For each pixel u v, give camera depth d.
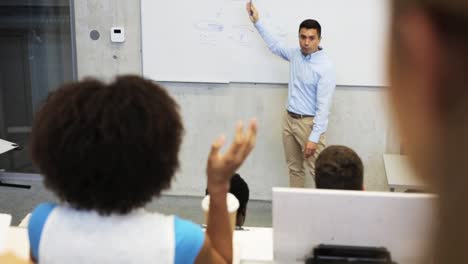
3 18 4.62
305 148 3.97
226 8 4.17
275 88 4.30
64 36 4.58
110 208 1.05
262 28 4.08
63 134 1.01
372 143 4.28
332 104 4.25
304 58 3.90
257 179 4.51
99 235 1.04
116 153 1.00
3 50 4.71
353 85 4.17
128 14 4.31
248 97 4.35
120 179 1.02
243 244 1.95
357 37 4.07
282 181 4.49
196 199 4.57
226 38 4.23
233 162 1.13
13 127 4.88
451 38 0.15
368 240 1.19
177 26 4.26
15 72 4.75
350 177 1.79
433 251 0.15
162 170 1.07
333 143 4.32
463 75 0.15
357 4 4.01
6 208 4.32
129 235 1.04
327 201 1.19
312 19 3.94
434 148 0.15
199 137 4.48
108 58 4.42
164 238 1.05
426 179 0.15
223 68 4.30
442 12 0.15
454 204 0.15
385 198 1.15
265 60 4.25
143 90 1.07
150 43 4.32
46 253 1.06
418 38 0.16
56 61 4.66
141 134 1.01
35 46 4.66
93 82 1.08
